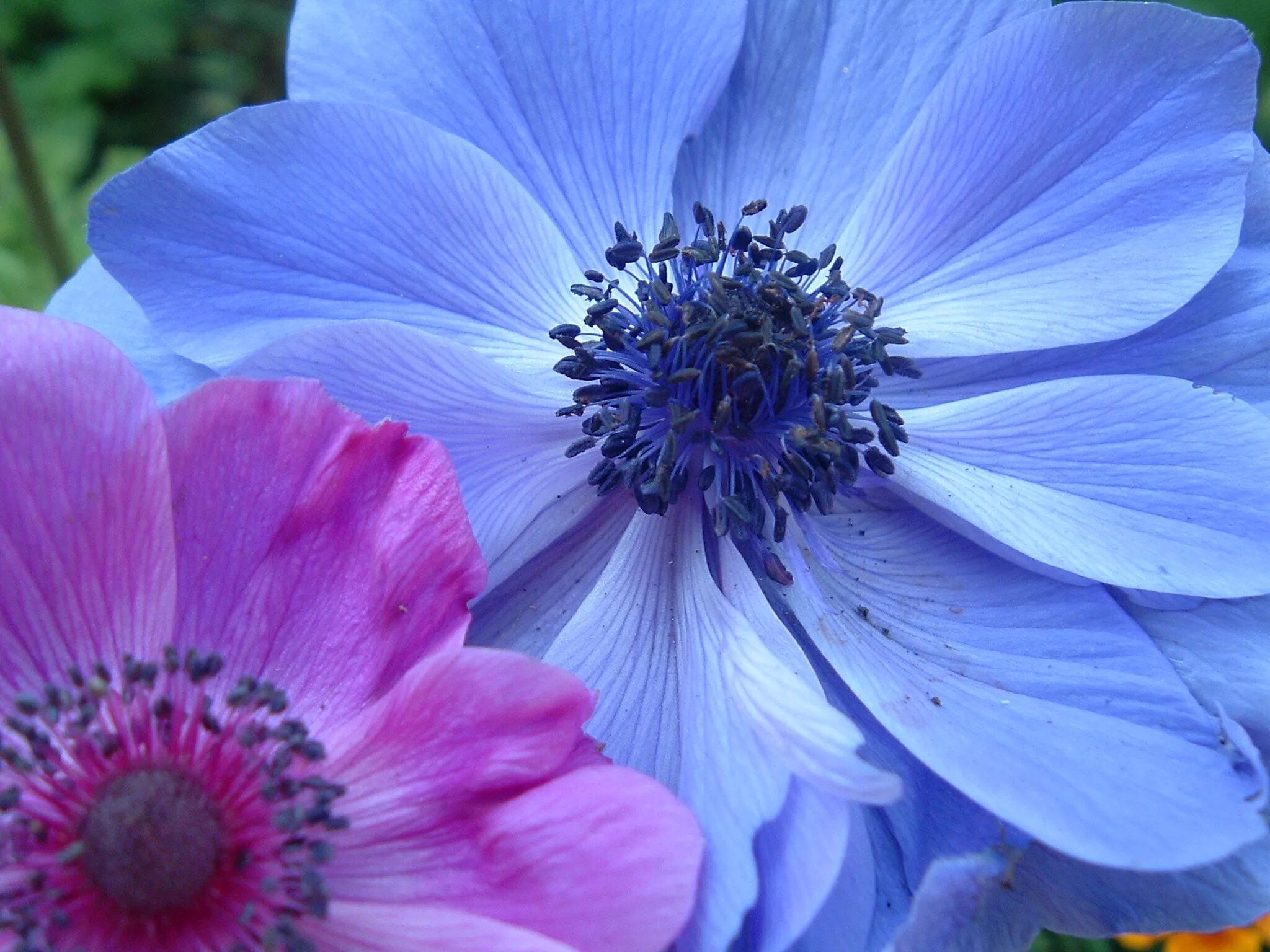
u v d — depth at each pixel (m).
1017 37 0.12
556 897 0.09
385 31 0.12
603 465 0.12
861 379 0.12
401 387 0.11
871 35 0.13
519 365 0.12
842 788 0.09
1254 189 0.12
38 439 0.09
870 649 0.11
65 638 0.10
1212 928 0.10
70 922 0.09
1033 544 0.11
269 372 0.11
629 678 0.11
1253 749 0.10
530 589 0.12
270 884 0.09
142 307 0.11
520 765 0.09
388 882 0.09
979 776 0.10
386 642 0.10
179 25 0.31
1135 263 0.12
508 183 0.12
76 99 0.30
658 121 0.12
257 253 0.11
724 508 0.12
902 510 0.12
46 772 0.09
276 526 0.10
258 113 0.11
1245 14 0.23
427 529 0.10
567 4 0.12
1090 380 0.12
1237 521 0.11
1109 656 0.11
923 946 0.09
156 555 0.10
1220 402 0.11
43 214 0.18
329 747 0.10
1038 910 0.11
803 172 0.13
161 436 0.09
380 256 0.11
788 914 0.09
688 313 0.12
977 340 0.12
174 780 0.09
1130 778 0.10
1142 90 0.12
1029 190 0.12
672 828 0.09
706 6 0.12
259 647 0.10
